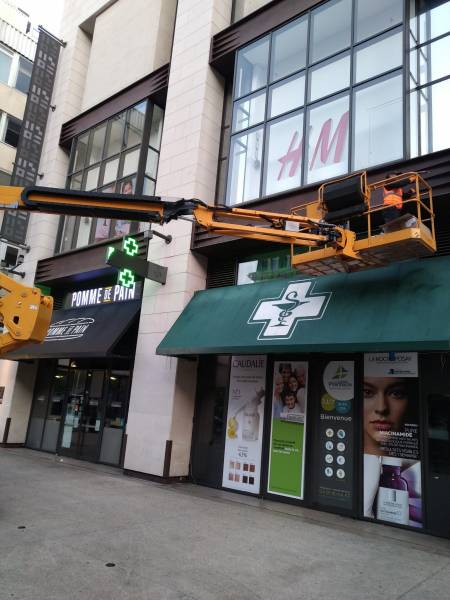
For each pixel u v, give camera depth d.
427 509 7.16
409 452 7.52
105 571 4.91
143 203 6.63
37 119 16.97
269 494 9.03
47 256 15.80
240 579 4.94
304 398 8.98
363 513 7.80
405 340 6.67
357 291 7.98
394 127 8.39
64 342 12.48
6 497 7.96
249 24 11.48
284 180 9.94
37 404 15.16
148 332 11.31
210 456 10.20
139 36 15.29
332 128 9.34
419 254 7.18
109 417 12.49
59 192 6.53
